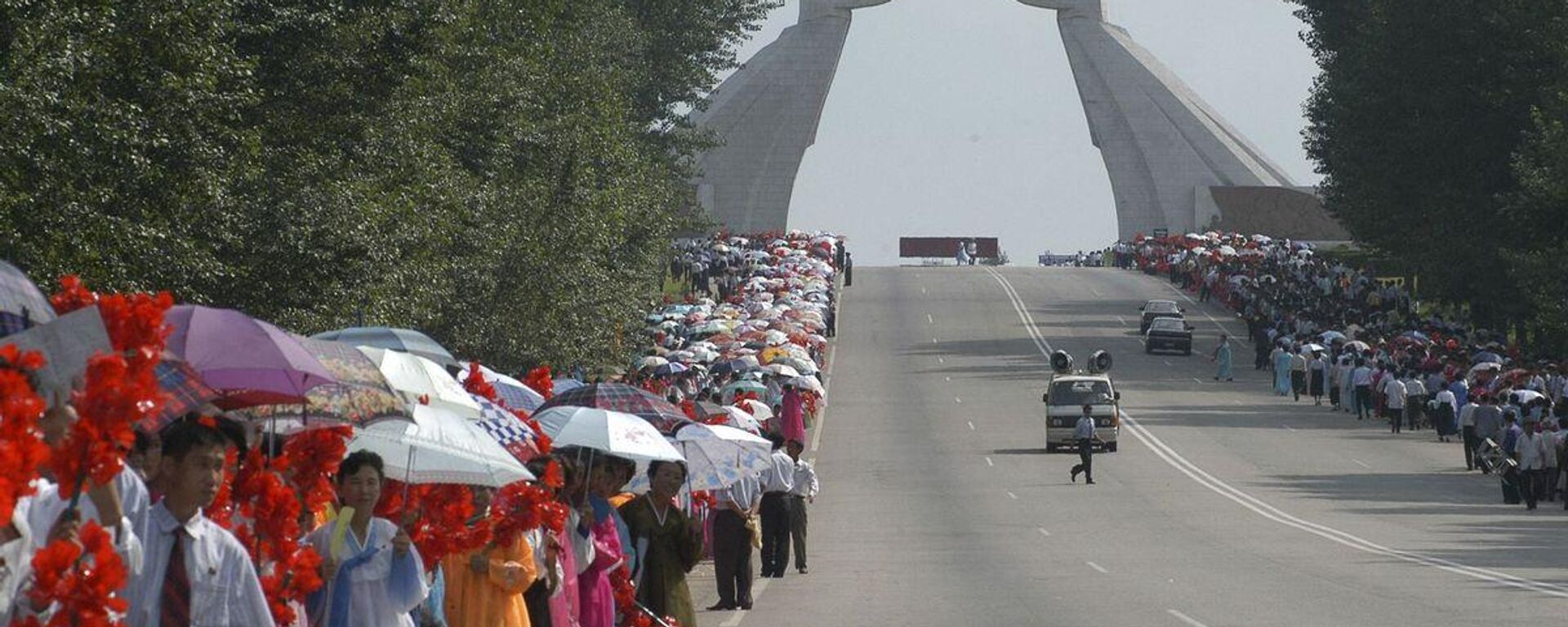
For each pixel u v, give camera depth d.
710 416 79.06
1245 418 193.50
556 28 166.50
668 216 178.38
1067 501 127.94
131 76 71.12
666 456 49.53
